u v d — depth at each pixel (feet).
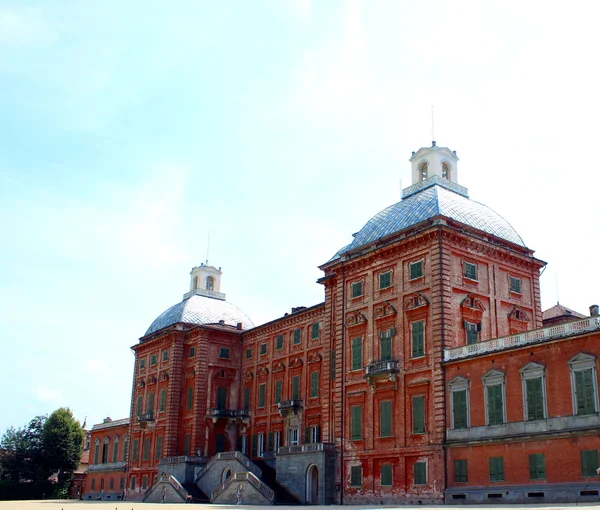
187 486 246.06
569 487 134.41
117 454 337.52
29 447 378.73
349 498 186.09
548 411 142.61
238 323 294.87
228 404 279.08
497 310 186.91
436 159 211.61
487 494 149.38
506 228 199.72
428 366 172.14
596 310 225.15
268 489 196.75
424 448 167.53
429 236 180.55
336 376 201.05
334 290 217.15
